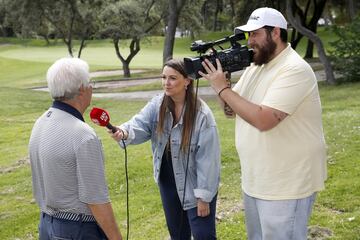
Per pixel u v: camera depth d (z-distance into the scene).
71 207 2.77
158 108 3.64
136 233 5.32
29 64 44.09
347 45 18.91
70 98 2.79
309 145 3.02
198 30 38.19
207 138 3.53
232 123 11.04
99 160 2.76
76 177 2.74
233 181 6.76
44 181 2.79
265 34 2.99
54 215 2.83
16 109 17.86
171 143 3.57
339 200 5.55
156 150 3.69
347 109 11.70
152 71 37.19
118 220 5.76
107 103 18.72
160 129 3.59
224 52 3.05
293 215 3.05
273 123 2.91
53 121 2.77
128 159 8.44
